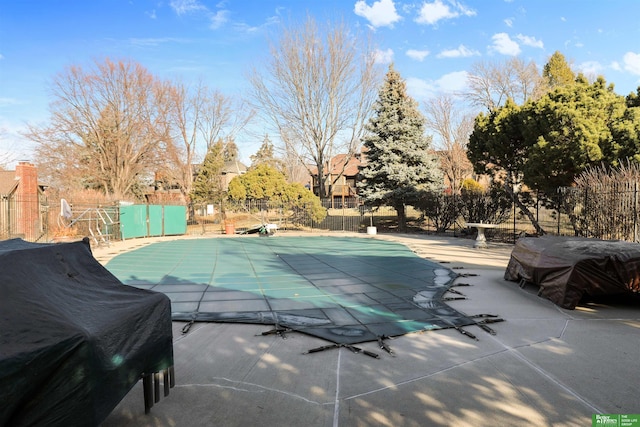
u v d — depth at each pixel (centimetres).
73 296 272
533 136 1634
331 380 384
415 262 1209
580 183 1348
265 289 821
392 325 559
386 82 2636
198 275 1006
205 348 473
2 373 189
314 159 3478
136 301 306
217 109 4253
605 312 627
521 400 342
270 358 441
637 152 1307
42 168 3284
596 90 1546
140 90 3375
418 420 312
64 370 214
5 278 237
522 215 1916
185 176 4128
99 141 3338
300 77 3262
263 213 2744
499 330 538
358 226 2875
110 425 300
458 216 2298
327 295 759
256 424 306
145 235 2306
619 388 363
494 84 3797
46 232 2034
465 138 4106
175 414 319
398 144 2533
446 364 421
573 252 688
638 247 688
